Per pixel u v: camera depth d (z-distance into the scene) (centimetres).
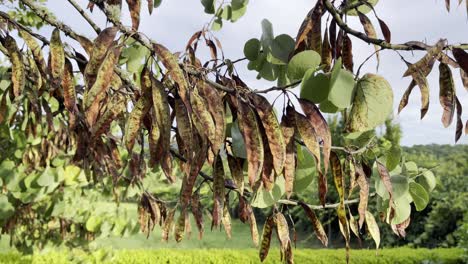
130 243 1122
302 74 79
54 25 83
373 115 73
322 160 88
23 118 201
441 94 73
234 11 135
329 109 78
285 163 70
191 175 63
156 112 62
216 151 64
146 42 65
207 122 64
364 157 112
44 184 250
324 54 91
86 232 388
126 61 106
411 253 750
